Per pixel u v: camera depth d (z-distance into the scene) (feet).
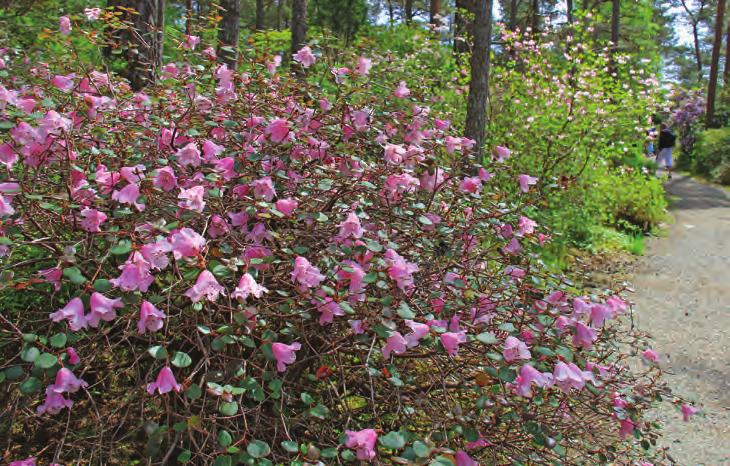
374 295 8.25
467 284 9.27
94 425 7.96
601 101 32.42
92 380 8.72
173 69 11.07
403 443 6.26
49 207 7.30
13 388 7.82
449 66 32.55
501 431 8.33
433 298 8.54
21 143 7.63
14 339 6.84
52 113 7.59
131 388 8.16
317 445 7.75
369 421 8.02
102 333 7.25
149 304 6.58
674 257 28.86
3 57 11.28
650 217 35.19
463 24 36.42
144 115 9.70
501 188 14.23
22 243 7.25
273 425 7.47
